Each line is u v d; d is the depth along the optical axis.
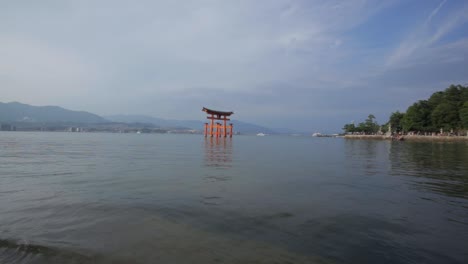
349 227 5.65
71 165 15.30
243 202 7.47
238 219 6.02
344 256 4.38
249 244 4.74
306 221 5.97
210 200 7.62
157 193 8.39
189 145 43.97
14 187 9.08
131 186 9.45
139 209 6.61
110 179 10.82
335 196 8.37
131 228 5.37
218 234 5.15
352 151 34.56
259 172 13.53
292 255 4.37
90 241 4.76
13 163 16.02
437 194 8.78
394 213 6.65
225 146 42.19
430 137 88.75
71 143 45.00
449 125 84.88
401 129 114.62
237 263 4.07
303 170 14.55
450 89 95.06
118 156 21.81
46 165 15.20
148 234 5.09
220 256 4.29
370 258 4.32
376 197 8.30
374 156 25.80
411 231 5.49
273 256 4.32
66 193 8.23
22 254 4.31
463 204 7.54
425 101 98.69
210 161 18.78
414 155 27.11
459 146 48.59
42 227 5.38
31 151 26.06
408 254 4.49
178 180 10.79
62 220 5.79
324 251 4.54
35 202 7.14
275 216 6.28
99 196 7.89
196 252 4.40
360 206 7.24
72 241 4.75
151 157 21.36
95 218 5.93
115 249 4.47
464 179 11.81
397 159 22.31
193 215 6.25
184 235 5.07
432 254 4.51
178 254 4.32
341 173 13.52
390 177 12.28
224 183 10.28
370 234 5.30
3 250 4.43
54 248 4.48
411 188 9.75
